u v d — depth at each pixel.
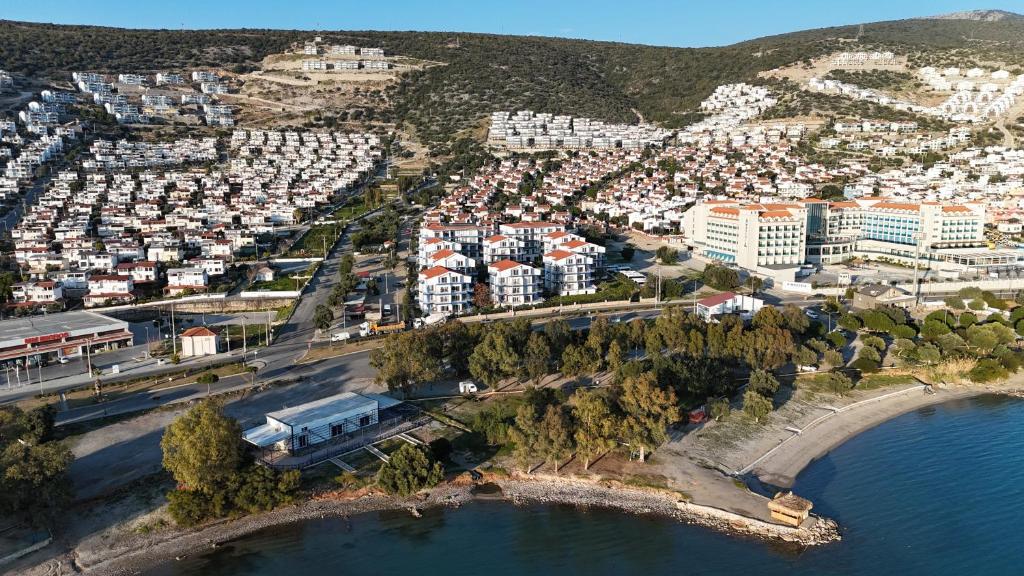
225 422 106.50
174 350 177.25
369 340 178.62
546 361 144.38
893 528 100.62
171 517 101.94
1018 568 91.88
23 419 119.69
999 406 142.88
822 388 148.25
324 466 115.56
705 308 189.88
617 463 117.31
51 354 173.00
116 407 138.50
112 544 96.75
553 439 111.88
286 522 103.12
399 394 142.00
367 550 96.94
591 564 93.38
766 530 99.62
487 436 121.06
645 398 116.69
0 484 94.06
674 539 98.56
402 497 108.75
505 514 104.94
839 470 116.56
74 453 118.56
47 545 96.25
